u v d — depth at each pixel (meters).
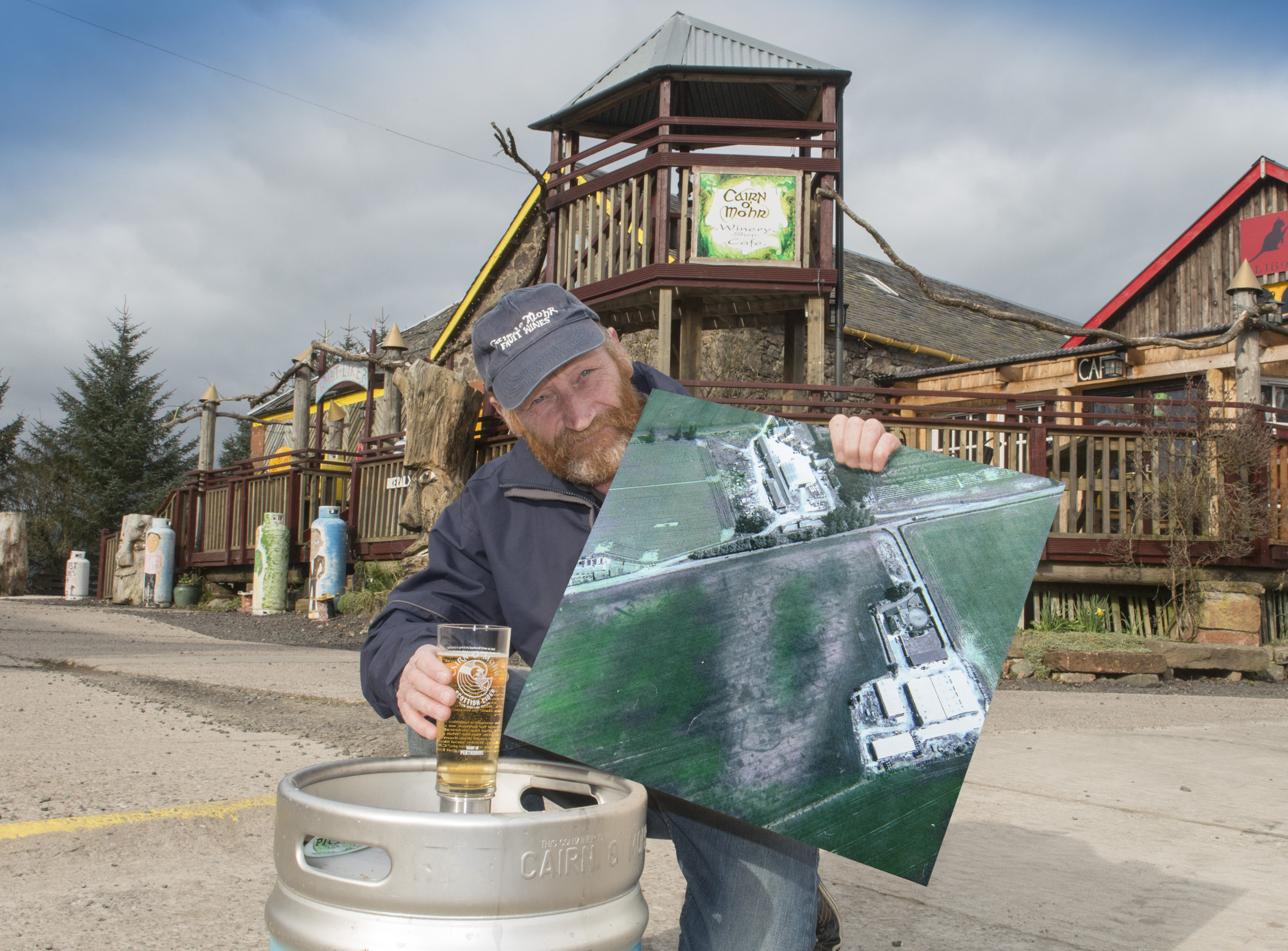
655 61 9.01
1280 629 8.10
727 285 8.74
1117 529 8.71
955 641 1.28
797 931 1.31
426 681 1.14
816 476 1.35
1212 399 9.41
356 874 0.99
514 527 1.64
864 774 1.23
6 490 32.88
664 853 2.54
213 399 15.52
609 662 1.24
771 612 1.28
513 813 0.92
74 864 2.12
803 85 9.21
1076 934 1.89
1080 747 3.96
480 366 1.65
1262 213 12.41
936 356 14.28
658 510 1.32
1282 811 2.94
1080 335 8.38
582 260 9.96
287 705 4.45
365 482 11.35
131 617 11.50
